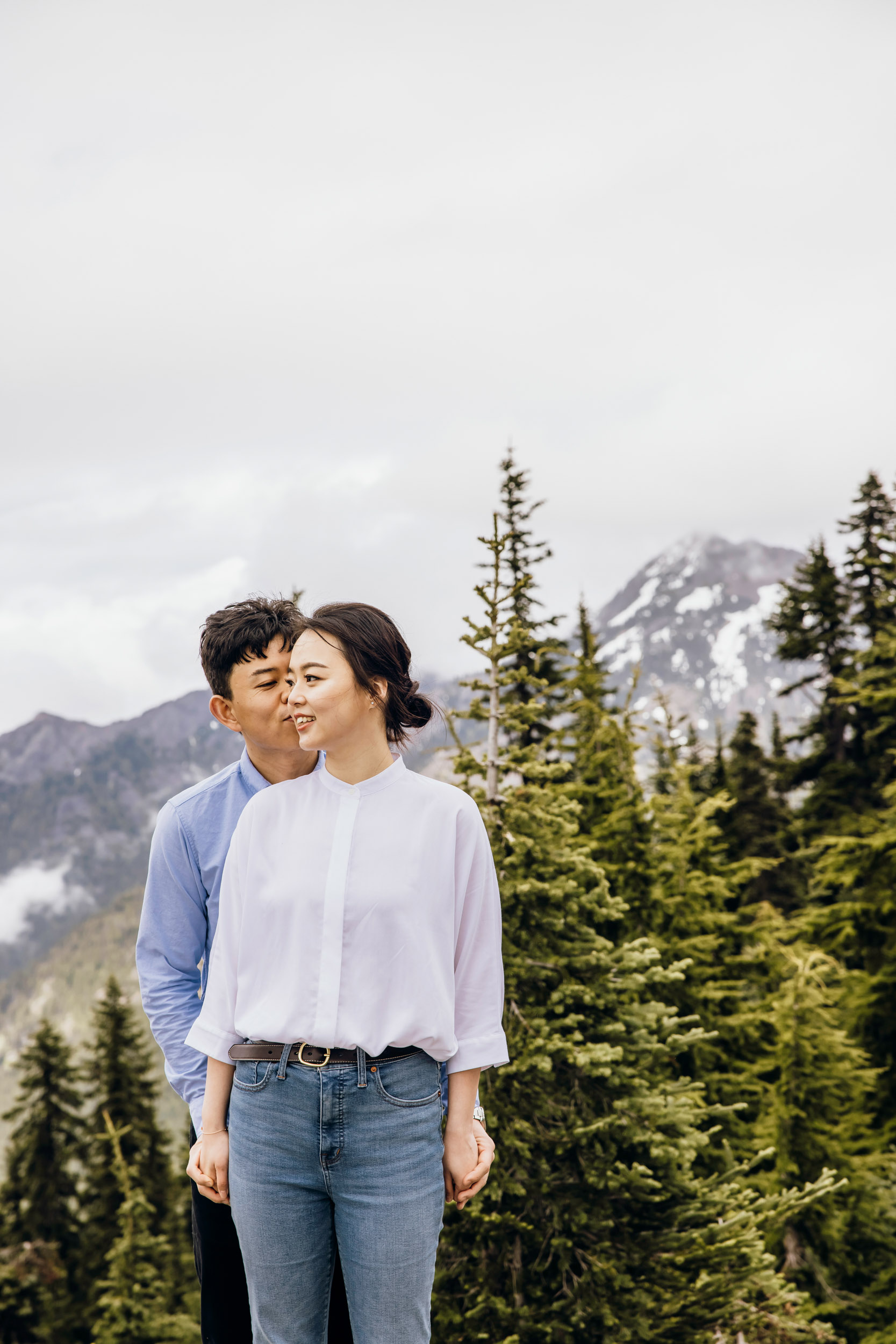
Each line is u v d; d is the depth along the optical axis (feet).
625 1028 28.40
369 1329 7.08
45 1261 82.99
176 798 9.06
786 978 49.62
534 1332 26.16
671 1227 27.94
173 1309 70.64
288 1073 7.13
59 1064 99.81
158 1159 98.68
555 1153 27.68
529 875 28.58
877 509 110.52
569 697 59.52
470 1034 7.72
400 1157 7.09
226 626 8.55
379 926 7.17
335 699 7.22
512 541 60.59
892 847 57.41
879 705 72.69
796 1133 43.62
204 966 9.14
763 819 111.86
